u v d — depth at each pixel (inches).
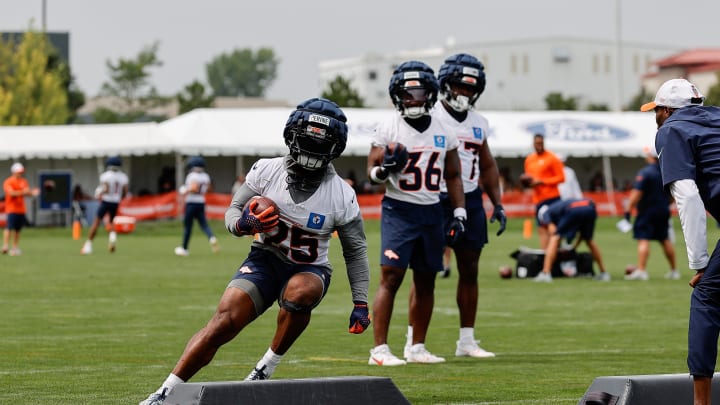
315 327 1796.3
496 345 1590.8
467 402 1076.5
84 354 1450.5
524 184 2952.8
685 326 1833.2
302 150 920.9
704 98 958.4
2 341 1592.0
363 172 6692.9
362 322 976.3
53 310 2041.1
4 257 3590.1
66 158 6058.1
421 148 1378.0
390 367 1347.2
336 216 956.0
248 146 5900.6
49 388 1159.0
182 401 817.5
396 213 1382.9
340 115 929.5
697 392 895.1
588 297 2359.7
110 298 2276.1
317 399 842.8
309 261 965.8
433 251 1386.6
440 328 1807.3
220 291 2436.0
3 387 1165.1
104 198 3821.4
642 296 2379.4
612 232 5339.6
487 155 1485.0
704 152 916.0
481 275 2979.8
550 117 6496.1
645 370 1317.7
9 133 5777.6
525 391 1151.6
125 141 5802.2
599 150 6437.0
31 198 5905.5
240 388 820.0
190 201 3757.4
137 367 1327.5
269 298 958.4
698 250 895.7
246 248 4165.8
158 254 3779.5
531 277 2859.3
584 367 1347.2
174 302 2198.6
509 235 5152.6
